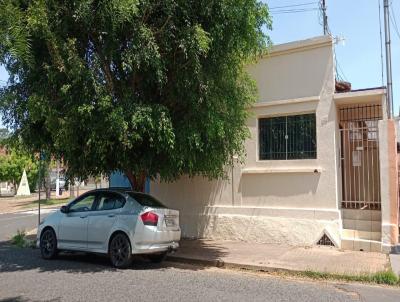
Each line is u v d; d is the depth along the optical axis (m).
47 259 11.77
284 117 13.30
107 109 9.77
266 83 13.46
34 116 9.75
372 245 11.47
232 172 13.95
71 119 9.77
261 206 13.38
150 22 10.15
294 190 12.88
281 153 13.27
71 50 9.45
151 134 10.04
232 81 11.62
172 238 10.73
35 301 7.36
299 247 12.30
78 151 10.97
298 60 13.02
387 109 11.92
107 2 9.01
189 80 10.25
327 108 12.50
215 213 14.13
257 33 11.10
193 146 11.05
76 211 11.58
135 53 9.61
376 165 12.73
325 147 12.46
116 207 10.89
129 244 10.30
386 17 12.38
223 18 10.04
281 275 9.73
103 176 13.37
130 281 8.92
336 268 9.77
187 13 9.86
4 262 11.32
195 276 9.52
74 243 11.31
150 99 10.90
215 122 10.86
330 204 12.30
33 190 54.69
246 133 12.83
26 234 17.47
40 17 8.87
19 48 7.02
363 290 8.31
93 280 9.02
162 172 11.67
